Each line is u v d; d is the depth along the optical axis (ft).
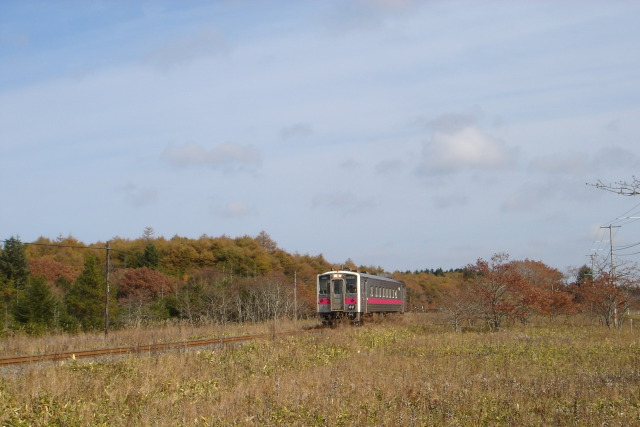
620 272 123.34
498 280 115.24
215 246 270.46
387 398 42.27
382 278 133.49
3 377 46.42
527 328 112.16
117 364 52.34
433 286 301.84
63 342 79.25
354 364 58.59
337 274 116.06
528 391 45.78
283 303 164.76
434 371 54.80
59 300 145.38
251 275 246.47
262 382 48.52
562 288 165.89
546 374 54.29
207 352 62.18
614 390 44.83
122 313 152.15
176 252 258.57
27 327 117.60
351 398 42.52
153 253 238.07
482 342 83.30
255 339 76.43
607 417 36.88
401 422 36.19
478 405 40.86
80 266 244.63
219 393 44.86
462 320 116.67
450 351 72.79
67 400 40.11
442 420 37.78
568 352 71.61
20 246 186.80
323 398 41.52
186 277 229.86
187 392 44.88
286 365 59.11
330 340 78.28
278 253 294.25
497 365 60.80
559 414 37.99
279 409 38.88
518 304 117.91
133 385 45.32
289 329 107.34
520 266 176.24
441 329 112.98
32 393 40.55
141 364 52.31
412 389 45.32
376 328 100.01
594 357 67.00
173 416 37.76
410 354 70.64
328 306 115.24
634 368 57.88
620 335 96.63
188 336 90.02
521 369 57.88
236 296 161.27
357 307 114.32
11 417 35.58
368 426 35.88
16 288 169.58
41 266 209.05
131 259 252.62
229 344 72.13
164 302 166.30
